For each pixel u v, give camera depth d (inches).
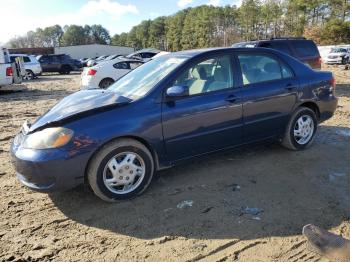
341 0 2469.2
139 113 163.8
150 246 133.4
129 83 191.6
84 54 2898.6
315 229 136.8
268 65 209.8
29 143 153.9
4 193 180.2
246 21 3166.8
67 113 160.7
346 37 2274.9
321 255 125.6
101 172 158.1
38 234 143.4
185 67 180.4
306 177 187.8
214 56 191.0
